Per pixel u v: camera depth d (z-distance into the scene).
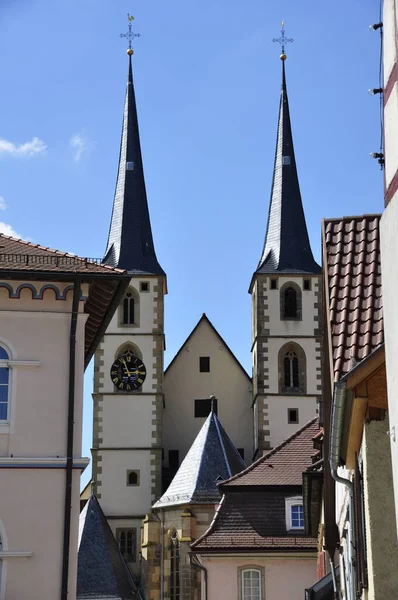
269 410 85.38
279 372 86.12
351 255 22.56
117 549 77.62
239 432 88.56
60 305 28.75
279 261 88.81
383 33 14.41
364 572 19.36
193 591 71.06
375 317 21.08
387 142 14.10
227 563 49.12
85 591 71.75
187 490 74.31
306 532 43.38
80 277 28.48
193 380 89.38
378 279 21.83
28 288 28.62
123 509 83.44
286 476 51.41
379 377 18.30
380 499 18.14
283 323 87.06
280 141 94.38
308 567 48.78
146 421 85.25
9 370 28.36
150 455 84.56
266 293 87.69
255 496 50.91
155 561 74.06
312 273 88.00
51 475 27.69
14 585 26.81
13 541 27.11
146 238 91.00
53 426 28.11
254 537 49.38
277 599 48.50
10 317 28.53
